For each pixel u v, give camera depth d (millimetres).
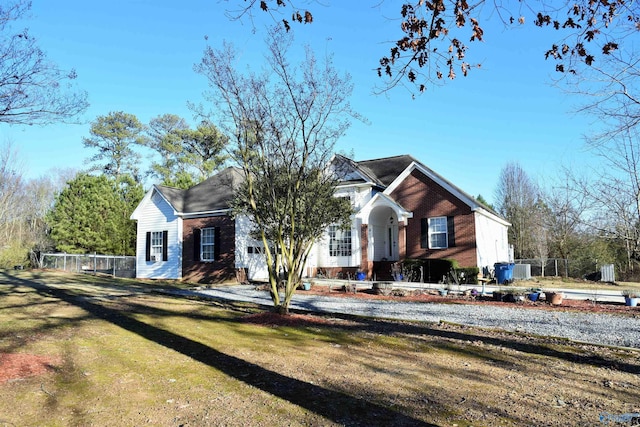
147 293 16453
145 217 26266
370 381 6070
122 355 6934
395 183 22156
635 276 27031
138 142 50438
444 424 4590
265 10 4828
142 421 4438
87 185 32938
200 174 43969
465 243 20203
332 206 14891
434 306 14109
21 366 6023
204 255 23812
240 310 12727
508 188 41375
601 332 9867
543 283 22672
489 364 7121
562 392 5738
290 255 11539
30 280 20172
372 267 21953
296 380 6023
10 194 30078
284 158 11469
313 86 11375
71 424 4285
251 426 4402
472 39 5129
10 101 7223
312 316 11898
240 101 11281
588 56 5328
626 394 5691
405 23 5090
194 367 6492
